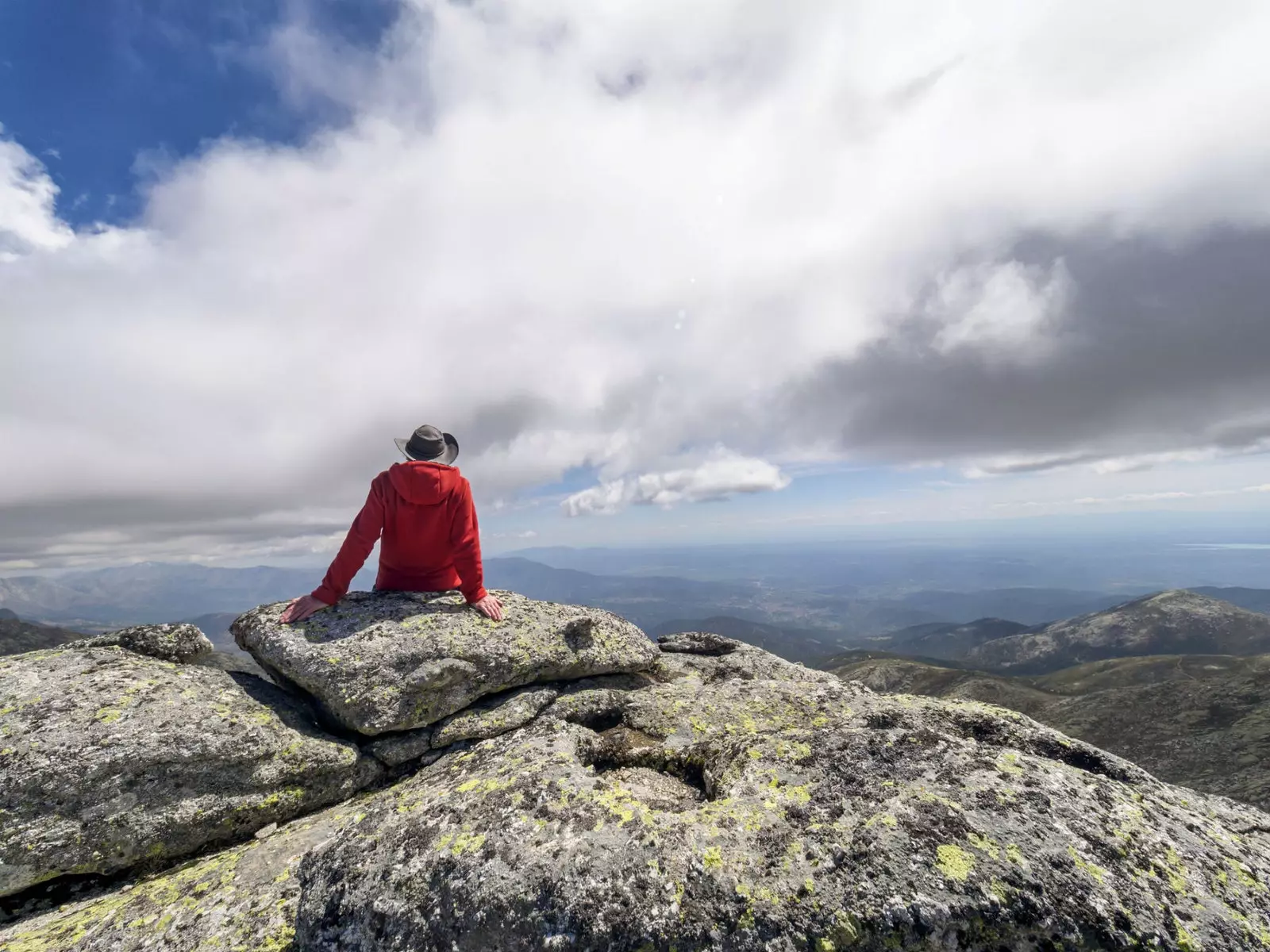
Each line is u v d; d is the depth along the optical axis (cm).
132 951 174
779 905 146
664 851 162
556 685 298
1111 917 138
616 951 142
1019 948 137
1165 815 170
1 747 205
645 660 320
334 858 175
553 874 156
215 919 180
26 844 197
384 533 308
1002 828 159
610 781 201
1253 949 134
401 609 292
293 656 259
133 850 212
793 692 278
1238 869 155
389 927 156
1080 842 155
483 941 149
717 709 272
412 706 260
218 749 228
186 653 282
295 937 171
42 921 193
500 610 304
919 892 144
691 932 144
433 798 190
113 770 211
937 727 217
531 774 192
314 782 243
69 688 232
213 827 223
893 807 168
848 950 140
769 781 188
